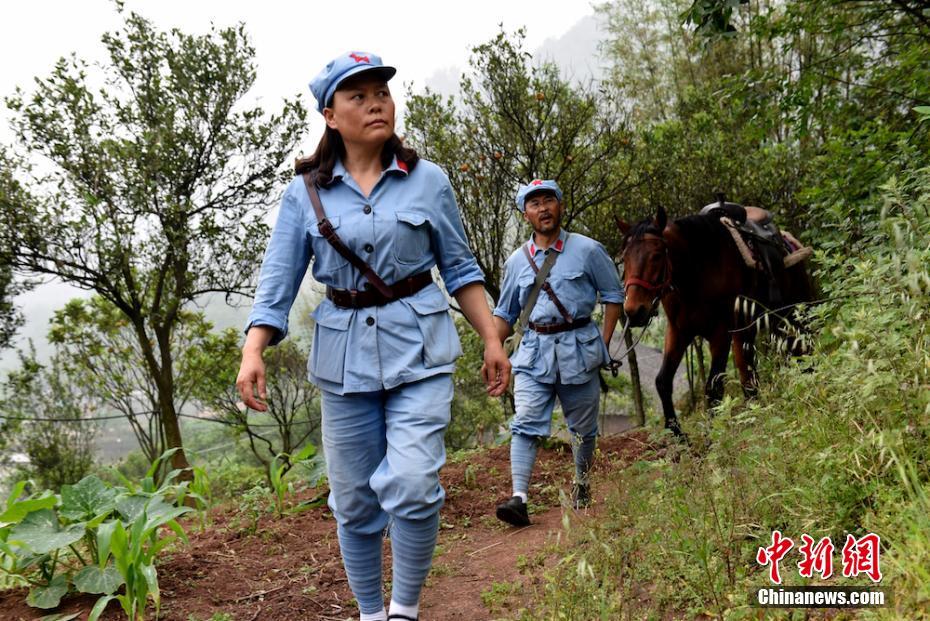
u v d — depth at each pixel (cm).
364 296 254
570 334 448
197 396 1381
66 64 1116
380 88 251
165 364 1252
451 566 376
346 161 261
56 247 1145
